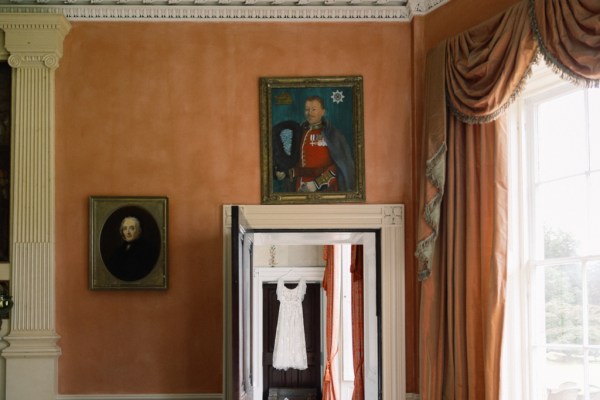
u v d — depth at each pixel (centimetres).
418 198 633
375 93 648
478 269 559
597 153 511
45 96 630
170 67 646
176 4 643
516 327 558
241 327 546
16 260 620
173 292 632
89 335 625
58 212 632
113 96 643
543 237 556
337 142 642
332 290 1109
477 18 588
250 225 634
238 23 650
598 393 496
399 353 632
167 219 632
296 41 650
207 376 627
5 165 634
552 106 554
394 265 636
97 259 628
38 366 612
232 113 644
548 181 554
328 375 1102
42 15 623
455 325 567
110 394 622
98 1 640
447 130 589
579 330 516
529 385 553
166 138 641
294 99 645
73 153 637
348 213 636
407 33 652
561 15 474
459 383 560
